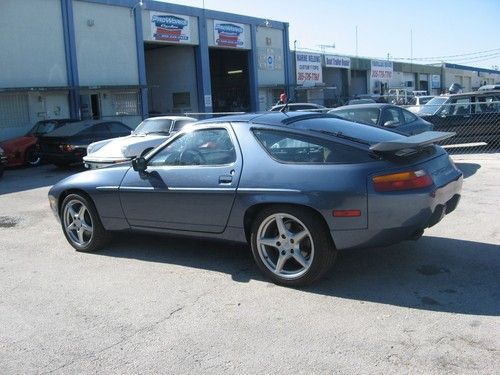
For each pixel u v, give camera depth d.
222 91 36.62
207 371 3.55
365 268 5.37
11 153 16.97
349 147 4.83
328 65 43.44
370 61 50.69
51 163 17.00
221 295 4.87
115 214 6.08
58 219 6.73
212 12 31.08
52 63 22.39
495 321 4.06
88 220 6.48
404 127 11.21
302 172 4.81
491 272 5.11
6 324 4.46
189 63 31.36
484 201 8.24
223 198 5.19
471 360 3.50
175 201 5.55
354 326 4.09
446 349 3.66
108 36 24.83
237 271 5.49
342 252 5.84
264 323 4.24
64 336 4.19
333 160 4.79
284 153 5.01
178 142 5.73
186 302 4.75
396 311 4.33
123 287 5.22
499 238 6.21
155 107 33.50
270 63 35.97
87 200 6.32
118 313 4.59
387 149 4.66
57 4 22.53
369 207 4.56
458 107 14.59
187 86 31.73
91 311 4.66
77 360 3.79
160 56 32.78
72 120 19.20
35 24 21.70
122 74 25.58
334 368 3.49
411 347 3.71
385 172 4.62
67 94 22.94
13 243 7.12
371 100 30.89
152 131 13.19
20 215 9.06
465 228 6.69
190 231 5.56
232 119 5.49
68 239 6.62
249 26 33.91
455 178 5.29
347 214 4.59
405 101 33.38
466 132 14.51
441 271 5.20
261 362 3.63
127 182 5.92
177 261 5.92
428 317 4.18
